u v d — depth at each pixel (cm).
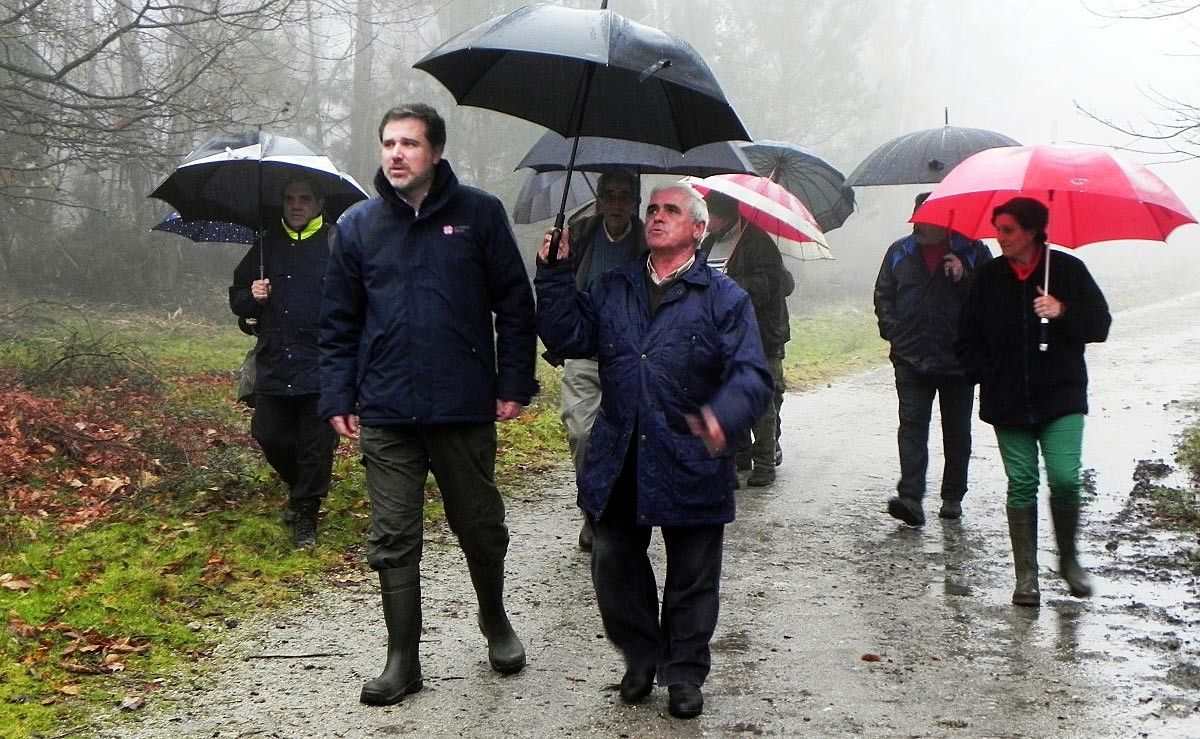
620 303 419
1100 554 650
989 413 567
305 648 494
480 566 454
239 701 434
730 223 816
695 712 418
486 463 443
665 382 405
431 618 536
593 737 402
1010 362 559
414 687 442
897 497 746
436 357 425
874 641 508
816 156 807
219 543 623
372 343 427
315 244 625
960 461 741
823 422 1176
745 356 396
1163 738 402
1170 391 1317
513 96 468
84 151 1265
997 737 402
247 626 521
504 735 404
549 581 600
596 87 446
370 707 429
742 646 501
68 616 509
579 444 603
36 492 688
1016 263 562
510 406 440
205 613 534
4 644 471
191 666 471
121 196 2080
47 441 779
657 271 421
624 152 577
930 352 708
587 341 421
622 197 590
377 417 425
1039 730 409
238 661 477
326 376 434
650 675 435
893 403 1316
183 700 435
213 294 2005
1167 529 703
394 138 421
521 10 407
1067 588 592
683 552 420
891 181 778
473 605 556
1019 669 471
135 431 852
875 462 949
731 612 550
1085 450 964
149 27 1202
